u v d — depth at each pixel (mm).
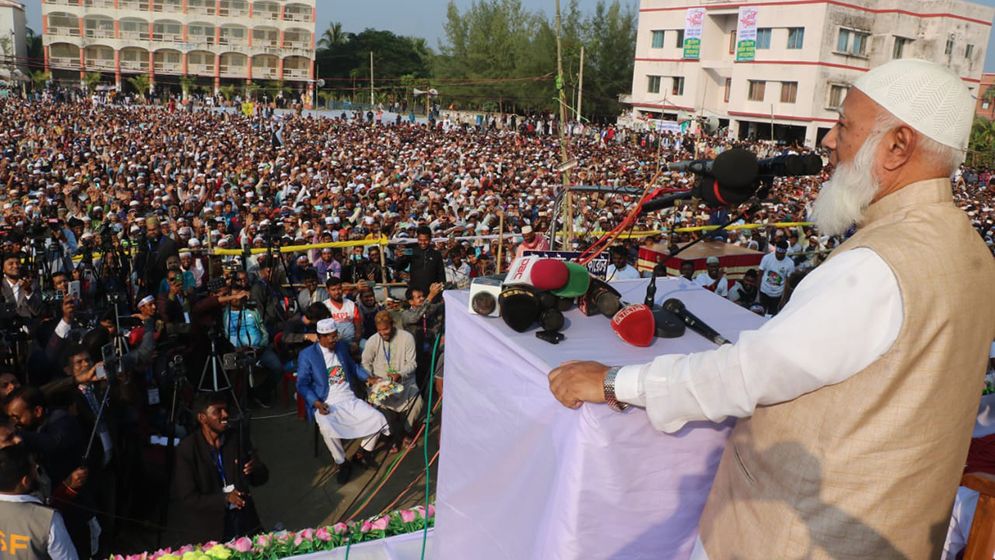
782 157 1857
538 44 59844
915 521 1426
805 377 1375
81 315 6836
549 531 1799
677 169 2115
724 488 1659
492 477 2072
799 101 44281
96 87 65625
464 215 17797
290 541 3578
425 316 8133
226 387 5891
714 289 10281
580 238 9844
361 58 84438
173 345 6516
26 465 3641
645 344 1934
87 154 23875
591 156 35531
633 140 44750
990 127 40219
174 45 72938
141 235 10109
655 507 1777
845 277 1373
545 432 1822
